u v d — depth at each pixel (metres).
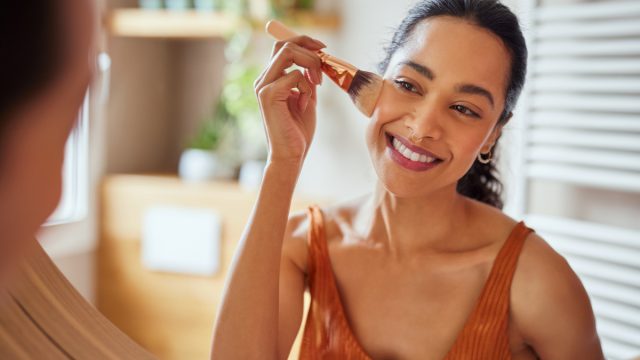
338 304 0.94
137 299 2.15
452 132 0.82
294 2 2.01
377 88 0.84
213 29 2.04
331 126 2.11
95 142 2.13
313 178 2.16
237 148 2.18
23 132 0.23
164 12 2.08
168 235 2.09
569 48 1.58
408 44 0.84
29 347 0.46
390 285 0.93
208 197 2.05
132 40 2.27
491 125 0.85
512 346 0.92
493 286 0.89
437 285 0.92
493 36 0.82
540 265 0.89
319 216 0.99
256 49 2.20
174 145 2.50
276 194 0.87
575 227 1.62
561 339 0.89
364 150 2.04
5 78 0.22
